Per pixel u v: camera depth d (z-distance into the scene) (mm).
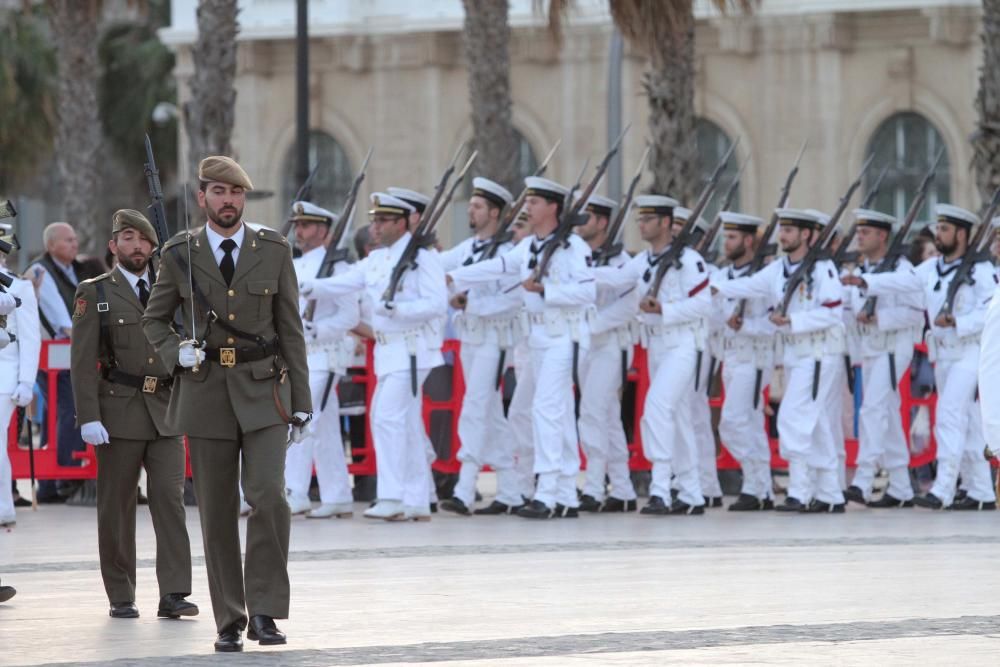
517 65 89938
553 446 37625
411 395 36969
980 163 48594
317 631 22984
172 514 24719
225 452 22188
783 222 39281
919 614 24078
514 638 22266
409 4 91312
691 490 39344
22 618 24484
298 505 37844
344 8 91938
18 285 32750
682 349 38781
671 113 55156
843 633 22453
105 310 24781
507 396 42500
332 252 38375
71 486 41719
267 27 92312
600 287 39031
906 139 85688
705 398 41219
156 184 23953
